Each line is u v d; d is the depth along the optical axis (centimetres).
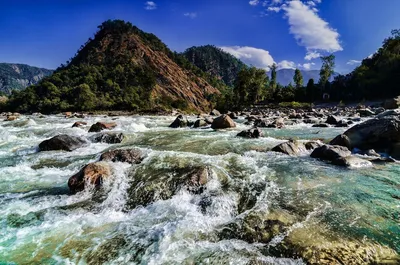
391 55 6222
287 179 799
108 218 609
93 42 15700
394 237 498
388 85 6000
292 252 464
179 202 676
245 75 8106
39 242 507
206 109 13050
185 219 592
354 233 511
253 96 8462
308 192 705
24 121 2670
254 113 4706
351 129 1292
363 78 6519
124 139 1478
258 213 600
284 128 2014
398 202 637
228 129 1973
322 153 1031
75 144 1298
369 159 1006
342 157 954
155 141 1440
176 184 743
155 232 542
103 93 9219
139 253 476
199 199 682
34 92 8662
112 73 10875
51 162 1041
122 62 13050
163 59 15588
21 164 1024
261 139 1461
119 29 15962
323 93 7919
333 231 519
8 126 2350
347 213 589
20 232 542
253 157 1042
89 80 9694
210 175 775
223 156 1016
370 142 1192
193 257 462
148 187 743
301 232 518
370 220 558
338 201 648
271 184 762
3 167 983
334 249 464
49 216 612
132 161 934
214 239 517
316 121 2445
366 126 1241
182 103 10012
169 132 1812
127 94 9031
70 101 8081
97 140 1467
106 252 480
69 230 552
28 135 1753
